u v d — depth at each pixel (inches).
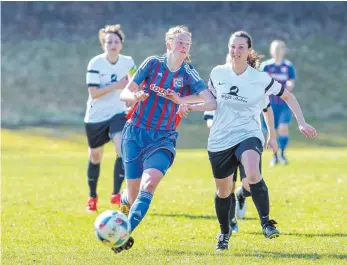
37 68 3024.1
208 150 682.8
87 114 980.6
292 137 2522.1
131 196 703.1
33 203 1046.4
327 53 3240.7
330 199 1029.8
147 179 650.8
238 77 667.4
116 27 972.6
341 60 3201.3
